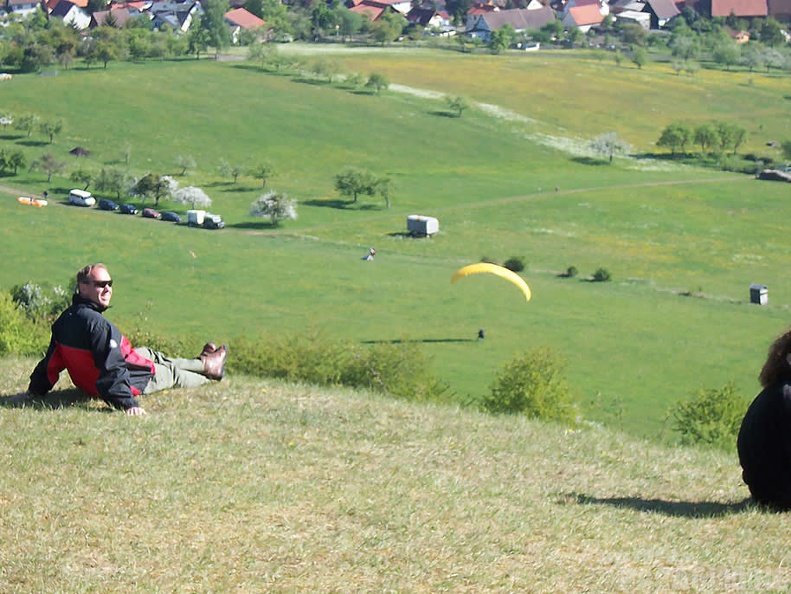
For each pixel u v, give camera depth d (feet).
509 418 55.06
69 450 39.58
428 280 308.60
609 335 246.88
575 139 601.21
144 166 495.41
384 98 652.48
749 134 629.51
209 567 29.48
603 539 34.40
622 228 402.52
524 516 36.19
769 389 37.58
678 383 206.69
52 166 461.37
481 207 437.58
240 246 350.84
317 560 30.48
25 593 27.45
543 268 339.57
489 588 29.27
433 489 38.73
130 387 45.44
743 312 278.46
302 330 245.65
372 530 33.17
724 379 211.41
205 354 52.65
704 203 449.48
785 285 318.65
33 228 358.64
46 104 572.92
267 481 37.63
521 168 531.50
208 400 49.19
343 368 121.29
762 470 37.86
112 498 34.65
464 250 364.17
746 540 35.53
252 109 600.39
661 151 589.32
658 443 56.13
